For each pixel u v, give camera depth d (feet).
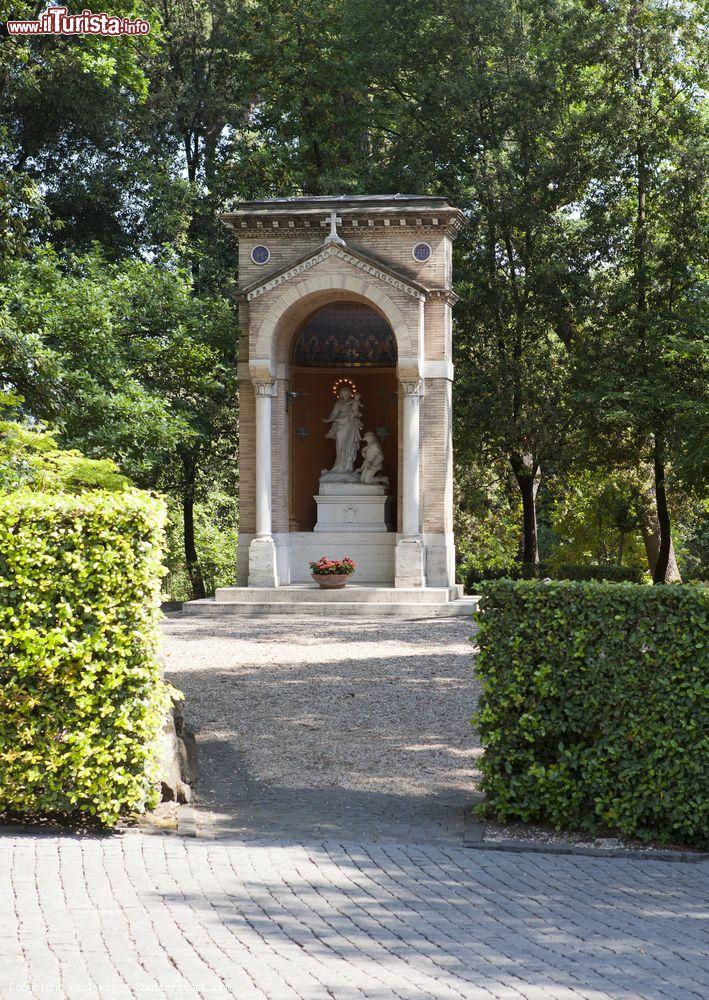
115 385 101.45
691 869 32.50
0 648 34.76
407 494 105.29
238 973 22.34
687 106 125.90
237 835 35.32
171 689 37.19
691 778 35.29
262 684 61.98
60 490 51.67
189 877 29.07
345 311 115.65
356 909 27.07
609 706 36.29
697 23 126.31
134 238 145.07
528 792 37.37
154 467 123.03
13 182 90.22
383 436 119.03
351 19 128.88
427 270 106.83
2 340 83.30
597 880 30.83
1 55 98.58
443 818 38.32
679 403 104.94
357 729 51.47
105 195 140.36
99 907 26.16
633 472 144.77
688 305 121.19
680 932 26.35
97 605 35.37
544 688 36.83
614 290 126.82
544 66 125.80
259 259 108.99
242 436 110.63
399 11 127.13
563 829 36.96
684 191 122.62
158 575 36.91
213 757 46.73
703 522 161.58
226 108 144.36
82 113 132.77
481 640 38.11
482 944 24.89
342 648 76.43
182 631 87.30
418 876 30.27
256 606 102.22
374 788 42.34
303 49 132.16
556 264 122.31
